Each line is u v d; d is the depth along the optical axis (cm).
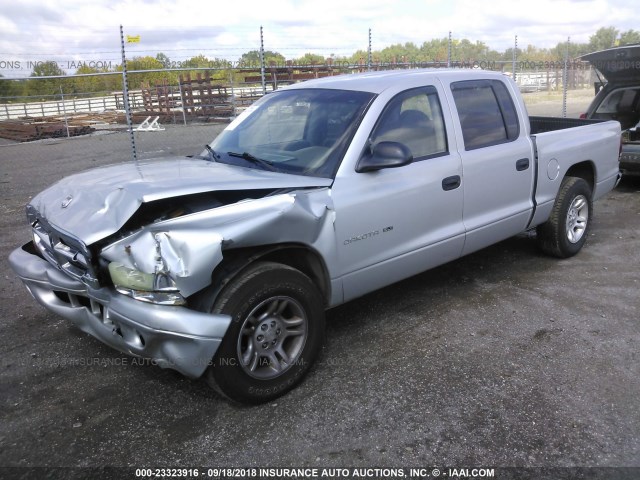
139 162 403
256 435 293
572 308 436
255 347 311
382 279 381
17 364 371
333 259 343
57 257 325
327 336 400
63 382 348
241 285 296
